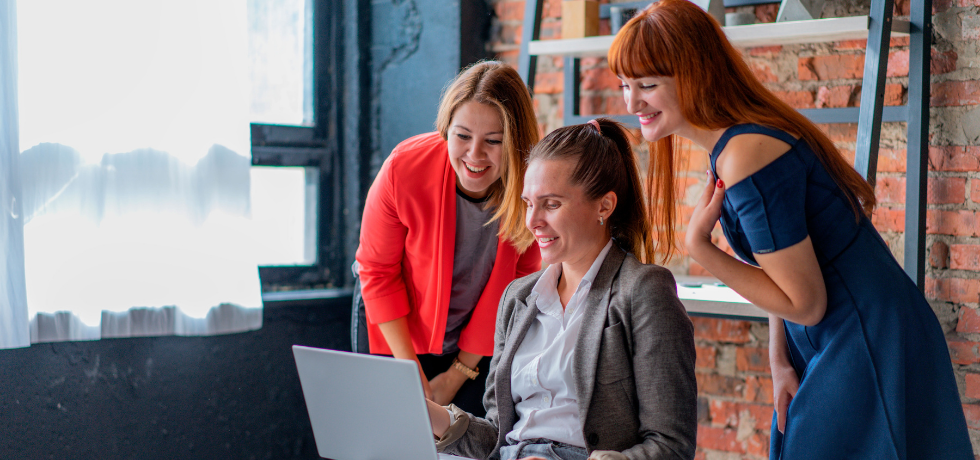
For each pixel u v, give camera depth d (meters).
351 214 3.13
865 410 1.32
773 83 2.48
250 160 2.64
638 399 1.26
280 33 2.99
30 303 2.25
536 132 1.73
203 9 2.51
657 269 1.30
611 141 1.36
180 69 2.46
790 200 1.28
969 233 2.16
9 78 2.15
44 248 2.27
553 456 1.28
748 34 2.23
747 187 1.28
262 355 2.78
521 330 1.38
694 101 1.30
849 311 1.34
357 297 2.07
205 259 2.48
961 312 2.19
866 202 1.42
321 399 1.22
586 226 1.32
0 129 2.14
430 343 1.91
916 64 2.13
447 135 1.73
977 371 2.17
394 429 1.14
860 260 1.34
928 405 1.34
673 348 1.23
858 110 2.23
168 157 2.44
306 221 3.10
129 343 2.50
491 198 1.83
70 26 2.32
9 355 2.30
